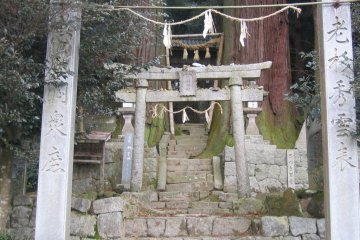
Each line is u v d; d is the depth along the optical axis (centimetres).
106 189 1248
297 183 1316
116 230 712
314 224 728
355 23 620
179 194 1173
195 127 1897
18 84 509
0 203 611
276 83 1475
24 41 550
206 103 2180
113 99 755
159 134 1546
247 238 725
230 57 1497
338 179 547
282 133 1439
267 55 1468
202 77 1151
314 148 1352
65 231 550
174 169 1350
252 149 1338
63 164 561
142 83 1148
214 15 1808
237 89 1137
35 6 519
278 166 1334
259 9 1468
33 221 730
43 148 564
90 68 662
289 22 1762
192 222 786
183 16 2028
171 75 1153
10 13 523
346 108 559
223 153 1330
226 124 1471
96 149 1179
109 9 586
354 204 539
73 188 1216
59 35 579
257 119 1432
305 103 766
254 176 1319
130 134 1231
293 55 1789
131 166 1169
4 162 613
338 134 555
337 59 569
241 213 885
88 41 630
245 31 643
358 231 534
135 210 849
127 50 690
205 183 1269
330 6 580
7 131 596
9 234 697
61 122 569
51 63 564
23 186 771
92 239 705
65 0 545
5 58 499
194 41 2061
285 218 737
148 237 762
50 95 574
